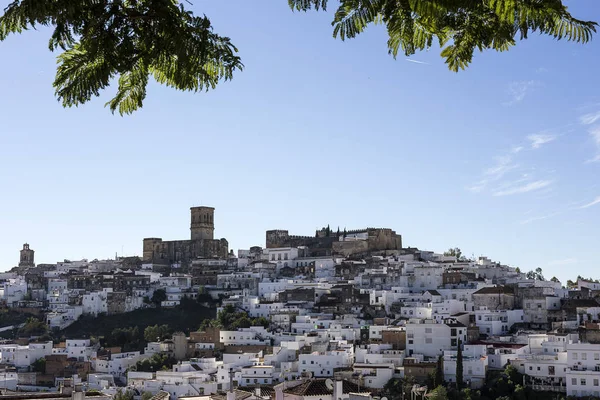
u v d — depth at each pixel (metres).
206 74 28.08
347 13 26.27
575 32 25.53
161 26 26.72
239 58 27.64
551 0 24.81
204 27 27.06
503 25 26.70
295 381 179.00
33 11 24.62
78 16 25.42
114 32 26.77
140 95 29.88
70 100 27.22
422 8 24.75
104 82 27.06
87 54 26.78
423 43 27.58
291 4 26.20
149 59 27.78
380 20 27.39
